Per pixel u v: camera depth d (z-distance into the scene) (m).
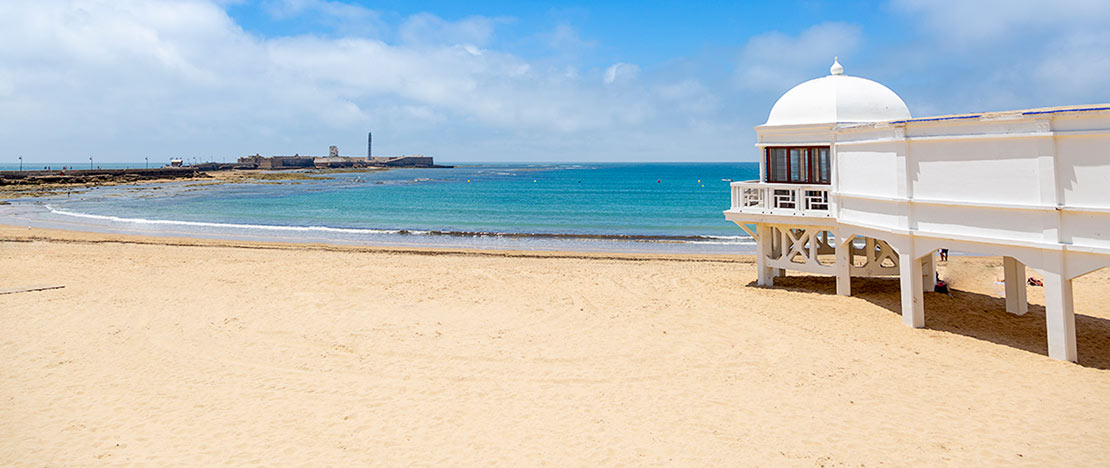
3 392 10.08
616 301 16.42
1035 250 10.74
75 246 28.88
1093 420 8.47
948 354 11.44
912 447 7.86
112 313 15.34
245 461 7.71
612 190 92.81
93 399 9.80
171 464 7.64
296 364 11.56
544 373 10.96
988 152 11.14
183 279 19.86
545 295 17.31
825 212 15.69
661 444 8.09
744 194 17.45
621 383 10.41
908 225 12.71
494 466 7.57
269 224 42.62
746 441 8.12
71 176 100.75
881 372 10.61
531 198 73.50
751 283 18.39
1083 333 12.87
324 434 8.52
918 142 12.38
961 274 19.91
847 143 14.62
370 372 11.10
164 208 54.97
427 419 9.02
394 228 40.91
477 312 15.41
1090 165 9.79
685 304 15.88
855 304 15.19
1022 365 10.72
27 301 16.59
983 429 8.31
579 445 8.11
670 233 38.28
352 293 17.70
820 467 7.39
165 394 10.04
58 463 7.64
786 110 16.33
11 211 51.12
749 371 10.84
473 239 34.91
